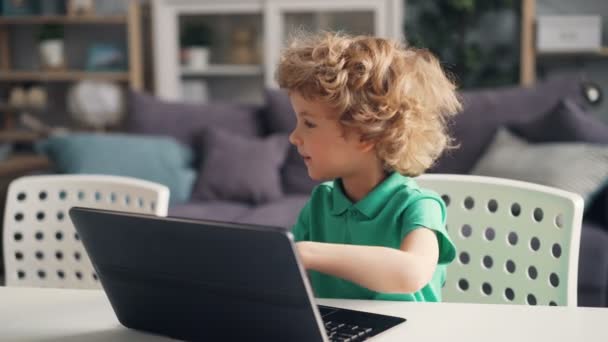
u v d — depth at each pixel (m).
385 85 0.88
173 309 0.74
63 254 1.37
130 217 0.69
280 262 0.62
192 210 2.79
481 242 1.18
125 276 0.75
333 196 1.01
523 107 3.00
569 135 2.75
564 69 4.40
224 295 0.68
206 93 4.50
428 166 0.98
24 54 4.82
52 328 0.80
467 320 0.78
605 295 2.37
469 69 4.56
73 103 4.29
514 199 1.14
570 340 0.71
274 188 2.97
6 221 1.37
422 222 0.88
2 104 4.57
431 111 0.95
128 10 4.73
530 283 1.11
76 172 3.05
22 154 4.64
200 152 3.23
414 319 0.79
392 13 4.20
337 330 0.74
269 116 3.25
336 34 0.99
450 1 4.53
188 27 4.44
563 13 4.41
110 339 0.76
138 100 3.38
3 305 0.90
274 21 4.32
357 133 0.89
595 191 2.50
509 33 4.54
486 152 2.88
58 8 4.52
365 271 0.77
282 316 0.66
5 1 4.50
